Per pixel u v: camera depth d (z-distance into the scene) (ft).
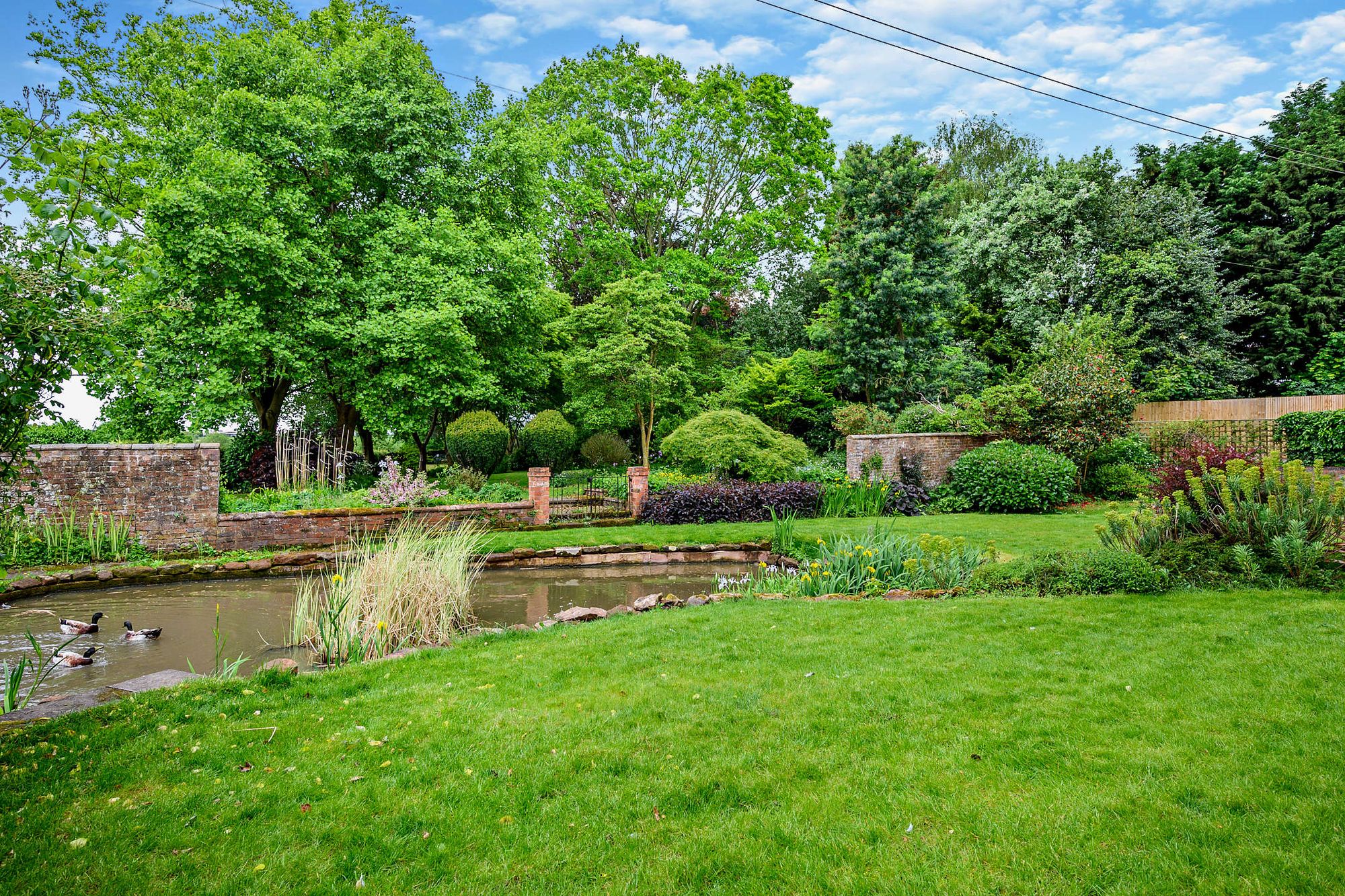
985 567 24.17
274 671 16.14
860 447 51.72
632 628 19.77
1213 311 69.97
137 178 47.52
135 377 38.65
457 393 50.98
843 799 10.09
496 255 54.80
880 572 26.07
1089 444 49.73
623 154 86.02
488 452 68.13
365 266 52.75
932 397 71.15
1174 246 69.72
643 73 82.84
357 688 15.40
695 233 90.68
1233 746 11.07
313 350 49.11
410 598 21.79
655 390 65.26
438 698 14.61
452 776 11.09
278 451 47.39
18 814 9.92
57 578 28.63
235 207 45.57
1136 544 24.13
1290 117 82.17
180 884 8.43
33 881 8.42
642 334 63.26
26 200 10.96
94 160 11.26
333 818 9.91
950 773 10.71
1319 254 76.74
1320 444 52.26
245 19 63.52
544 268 61.72
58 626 23.43
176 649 20.76
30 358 11.35
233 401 46.09
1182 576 21.53
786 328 87.66
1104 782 10.19
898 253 68.28
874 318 69.92
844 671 15.43
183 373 45.75
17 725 13.42
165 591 28.78
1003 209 78.54
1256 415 60.44
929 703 13.39
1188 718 12.17
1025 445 51.06
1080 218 75.31
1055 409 50.98
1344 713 11.96
